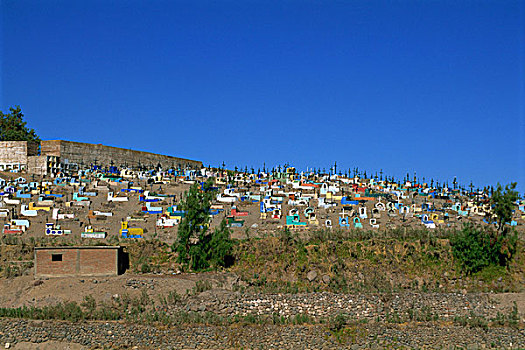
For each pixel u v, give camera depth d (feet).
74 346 136.87
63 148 278.26
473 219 217.36
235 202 232.12
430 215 211.00
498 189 182.19
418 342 140.56
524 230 198.80
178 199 234.17
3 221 202.08
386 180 287.28
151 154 323.16
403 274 165.07
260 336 138.51
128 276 160.15
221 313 144.97
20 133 328.49
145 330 138.10
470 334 142.41
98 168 284.82
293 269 165.17
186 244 170.19
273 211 212.23
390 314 148.05
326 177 293.02
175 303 146.41
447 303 152.35
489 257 169.58
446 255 170.91
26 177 257.55
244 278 160.35
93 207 220.43
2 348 136.98
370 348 138.31
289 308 147.13
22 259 171.42
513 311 149.69
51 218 206.90
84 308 144.66
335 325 141.28
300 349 136.98
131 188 249.14
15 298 150.41
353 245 173.58
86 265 159.63
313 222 201.36
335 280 160.25
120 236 188.65
